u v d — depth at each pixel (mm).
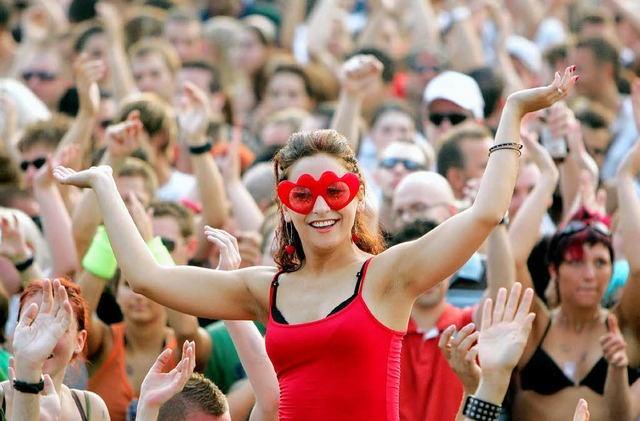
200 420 15383
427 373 19500
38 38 38094
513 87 34188
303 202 14078
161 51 33906
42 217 22031
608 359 19078
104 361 20047
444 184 22344
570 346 19984
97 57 36031
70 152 22328
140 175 24016
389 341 13992
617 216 23594
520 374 20016
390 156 25172
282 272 14617
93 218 22016
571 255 19922
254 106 37438
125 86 32969
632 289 20359
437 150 26203
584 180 21062
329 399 13828
